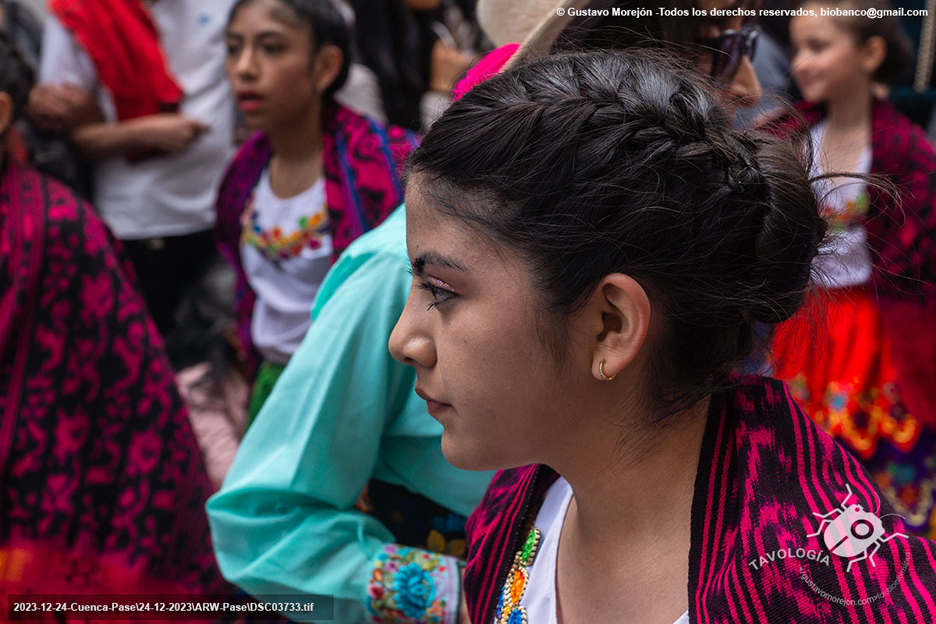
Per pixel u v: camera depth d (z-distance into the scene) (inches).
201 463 68.3
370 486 47.9
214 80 124.3
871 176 34.0
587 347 26.1
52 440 62.9
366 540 44.8
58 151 117.0
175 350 111.2
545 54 40.7
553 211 25.2
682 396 27.1
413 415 45.4
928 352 84.4
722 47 44.2
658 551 28.0
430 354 27.4
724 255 26.2
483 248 25.7
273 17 77.7
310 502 44.8
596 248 25.1
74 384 64.0
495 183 25.3
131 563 64.1
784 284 27.0
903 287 84.0
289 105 79.0
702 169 25.8
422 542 47.1
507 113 25.8
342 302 44.7
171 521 65.7
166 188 122.7
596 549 29.1
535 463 30.6
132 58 118.8
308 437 43.6
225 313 112.4
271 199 83.0
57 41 117.0
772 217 26.5
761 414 27.3
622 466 27.8
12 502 62.3
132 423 65.6
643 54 32.4
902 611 23.3
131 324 65.8
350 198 75.9
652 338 26.5
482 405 26.6
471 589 33.4
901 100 129.7
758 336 30.0
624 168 25.2
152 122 119.3
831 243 31.5
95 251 64.7
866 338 87.4
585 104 25.8
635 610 28.0
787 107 32.9
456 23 145.3
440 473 45.9
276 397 45.1
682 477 27.9
